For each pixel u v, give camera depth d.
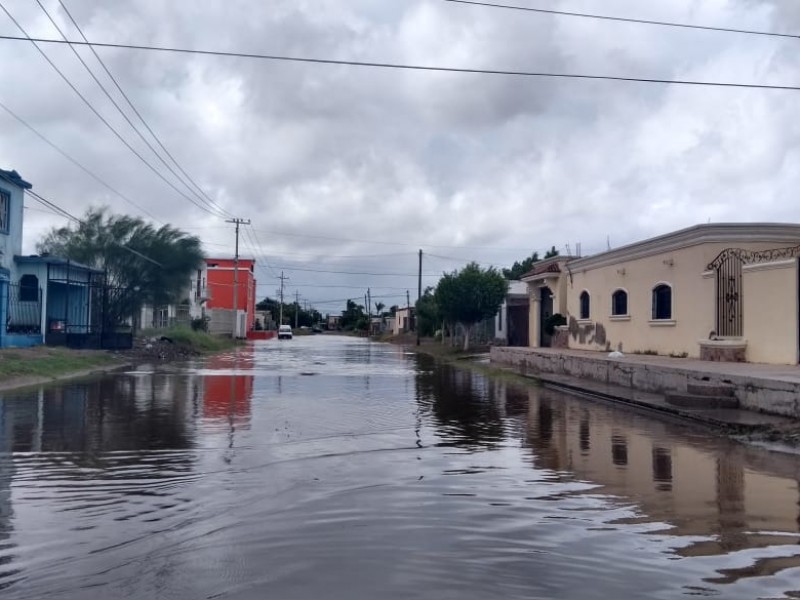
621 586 5.16
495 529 6.58
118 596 4.95
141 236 41.50
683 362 19.31
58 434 11.74
